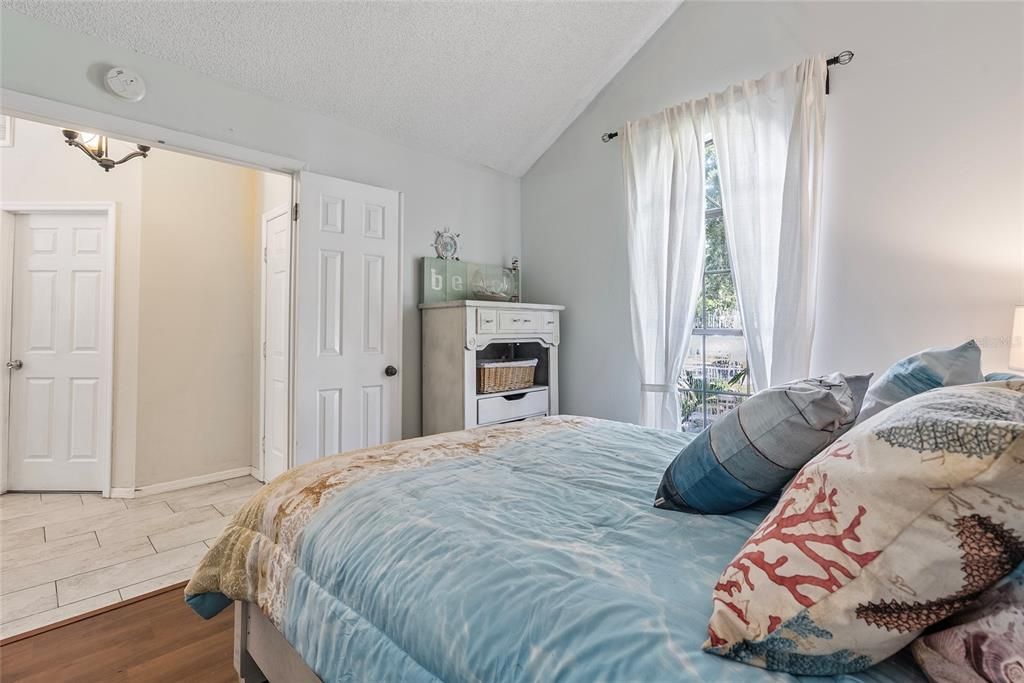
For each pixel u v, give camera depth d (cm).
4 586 204
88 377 328
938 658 54
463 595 77
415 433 318
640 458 146
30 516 285
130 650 163
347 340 279
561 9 267
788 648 56
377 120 295
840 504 59
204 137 235
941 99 210
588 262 344
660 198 293
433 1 239
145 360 331
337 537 102
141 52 216
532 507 105
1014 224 194
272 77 248
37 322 326
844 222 233
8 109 186
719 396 288
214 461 361
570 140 354
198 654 161
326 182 273
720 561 81
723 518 100
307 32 233
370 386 289
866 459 61
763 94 253
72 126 202
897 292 219
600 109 337
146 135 217
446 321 301
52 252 329
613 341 329
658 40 306
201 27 216
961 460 52
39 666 154
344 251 279
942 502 52
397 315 303
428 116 305
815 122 234
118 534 259
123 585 205
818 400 89
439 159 338
